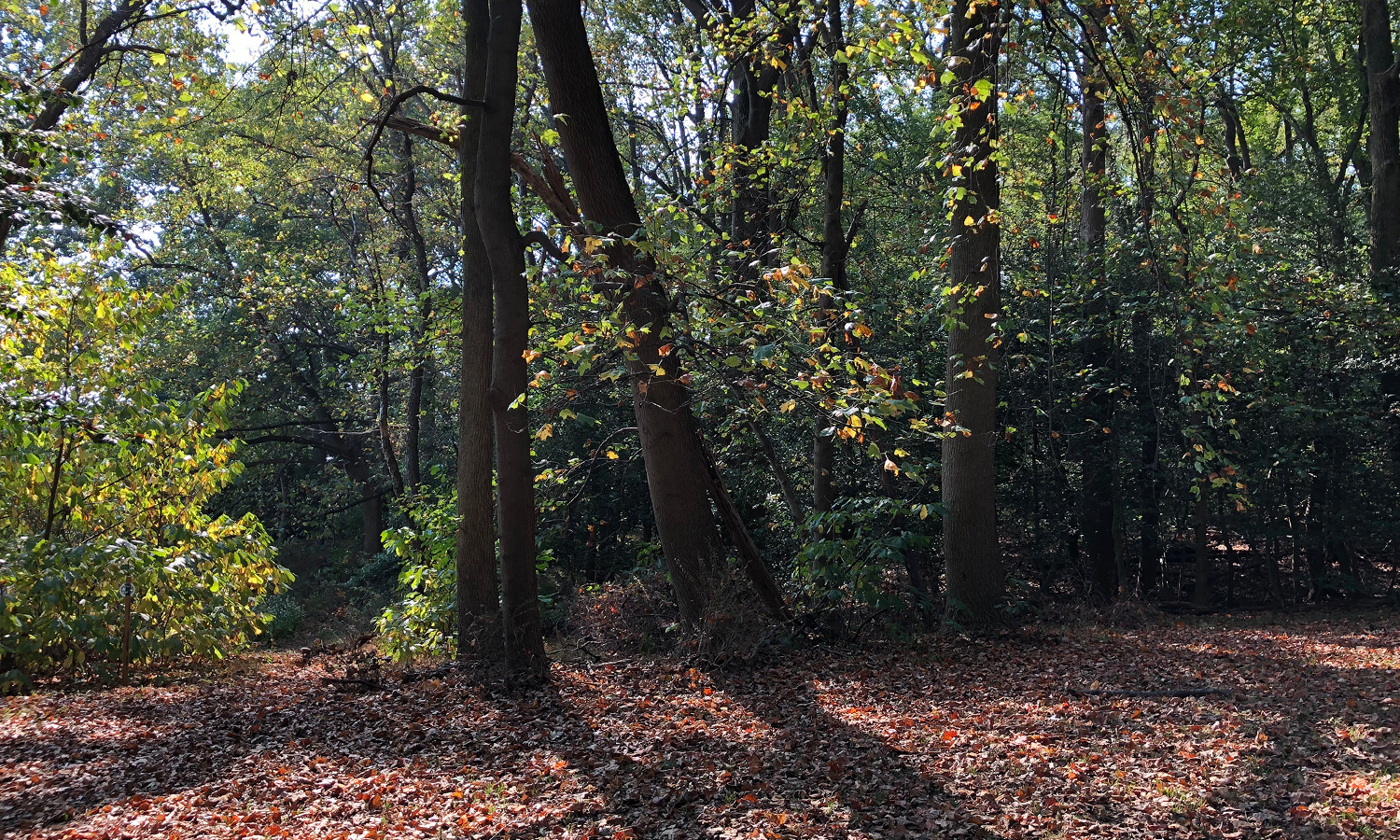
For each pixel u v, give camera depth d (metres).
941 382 12.62
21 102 8.33
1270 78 22.52
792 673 10.09
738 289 9.52
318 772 7.09
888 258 17.59
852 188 16.73
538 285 10.59
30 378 10.97
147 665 11.59
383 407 21.56
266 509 31.91
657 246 8.00
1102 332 16.31
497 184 9.74
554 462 20.62
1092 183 12.48
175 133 15.13
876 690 9.19
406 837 5.67
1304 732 6.95
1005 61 11.06
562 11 10.48
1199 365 12.80
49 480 11.67
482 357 12.19
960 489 12.55
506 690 9.48
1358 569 19.02
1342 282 17.34
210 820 6.02
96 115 14.46
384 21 15.73
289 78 13.09
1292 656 10.23
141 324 12.08
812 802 6.01
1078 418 17.41
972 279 12.28
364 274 21.27
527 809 6.14
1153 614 15.05
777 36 14.00
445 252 27.58
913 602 12.64
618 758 7.12
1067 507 18.20
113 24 14.45
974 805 5.85
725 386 8.64
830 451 14.12
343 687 10.27
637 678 10.08
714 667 10.34
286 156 20.38
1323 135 27.80
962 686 9.22
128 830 5.83
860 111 17.27
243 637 13.05
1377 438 17.41
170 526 11.54
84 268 11.65
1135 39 9.79
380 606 23.53
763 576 11.93
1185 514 18.53
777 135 16.95
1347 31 22.75
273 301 22.94
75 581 10.67
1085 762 6.52
